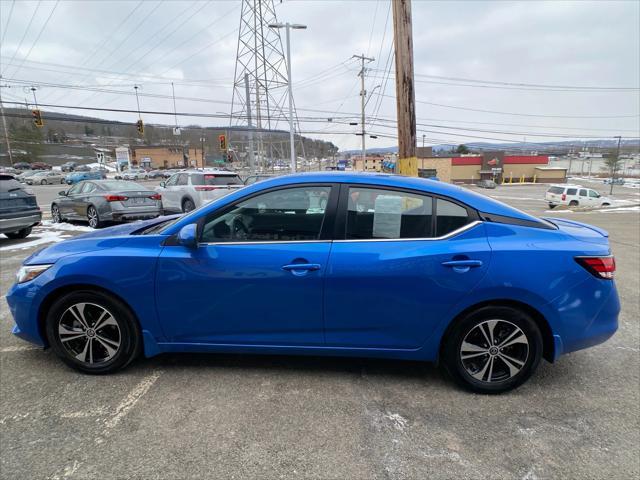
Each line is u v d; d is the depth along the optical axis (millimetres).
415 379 3025
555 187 34281
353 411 2635
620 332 3971
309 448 2295
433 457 2234
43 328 3062
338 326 2812
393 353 2850
